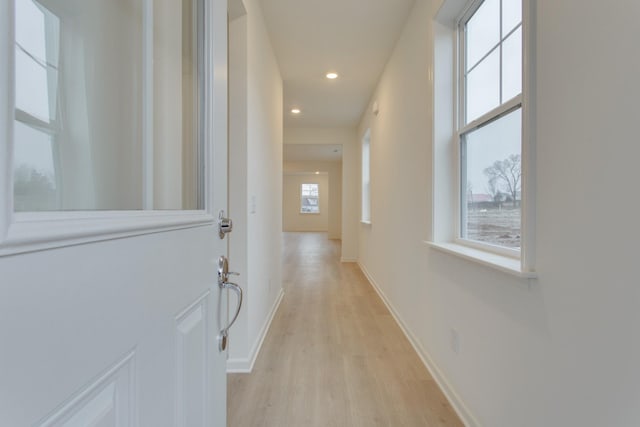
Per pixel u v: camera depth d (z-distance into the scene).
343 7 2.50
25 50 0.42
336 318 3.07
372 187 4.46
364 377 2.00
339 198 10.81
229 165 2.07
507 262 1.27
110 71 0.64
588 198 0.84
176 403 0.64
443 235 2.00
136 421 0.50
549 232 0.98
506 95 1.47
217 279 0.89
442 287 1.89
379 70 3.61
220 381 0.89
